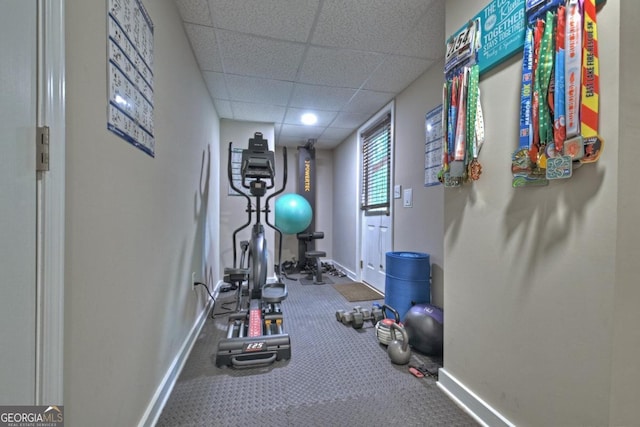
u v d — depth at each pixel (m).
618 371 0.76
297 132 3.89
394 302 2.09
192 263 1.90
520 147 0.97
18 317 0.54
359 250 3.67
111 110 0.84
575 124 0.81
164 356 1.32
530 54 0.94
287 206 3.69
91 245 0.75
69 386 0.66
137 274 1.02
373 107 2.97
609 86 0.76
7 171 0.52
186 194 1.74
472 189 1.24
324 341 1.94
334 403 1.29
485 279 1.17
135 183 1.01
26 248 0.56
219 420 1.18
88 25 0.73
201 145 2.21
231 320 2.03
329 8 1.53
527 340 0.99
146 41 1.10
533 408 0.96
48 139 0.59
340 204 4.42
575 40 0.81
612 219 0.76
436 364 1.64
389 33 1.74
